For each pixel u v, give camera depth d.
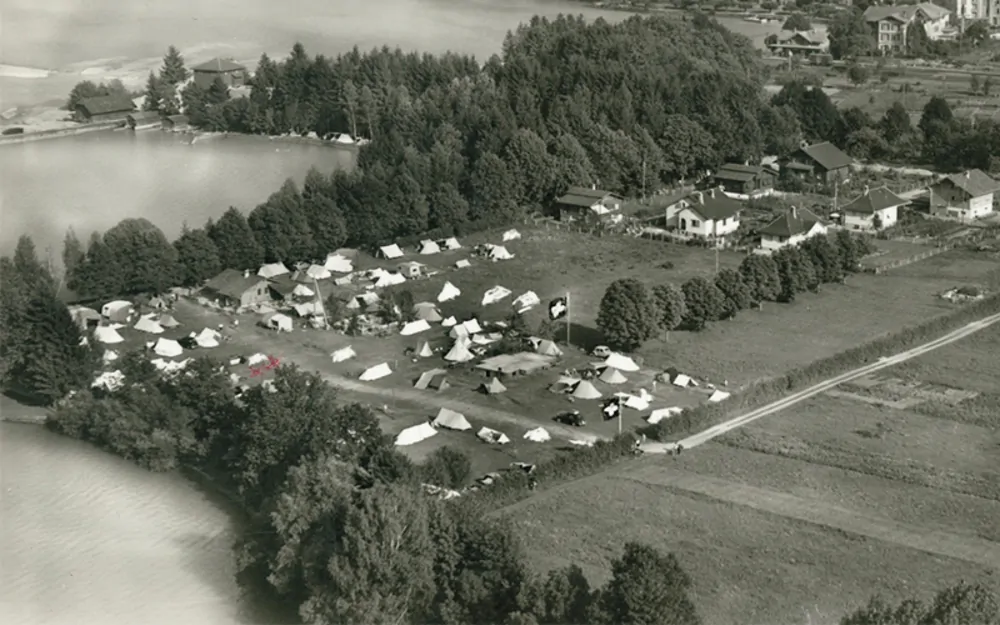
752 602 105.62
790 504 125.62
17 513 129.00
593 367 164.50
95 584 114.12
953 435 143.12
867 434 143.25
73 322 162.50
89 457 144.00
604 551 115.06
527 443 142.88
